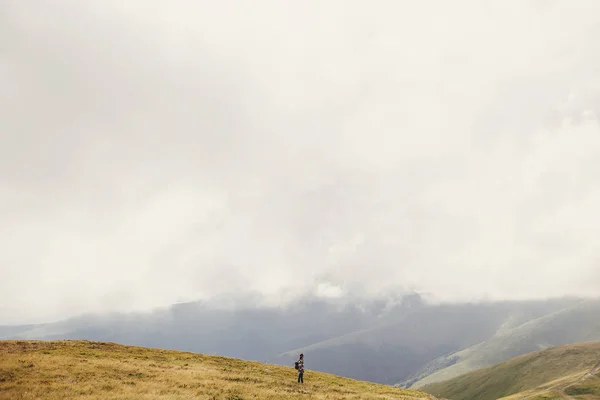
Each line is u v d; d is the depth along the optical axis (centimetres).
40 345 4969
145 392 2705
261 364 6022
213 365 5016
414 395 4544
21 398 2292
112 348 5625
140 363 4294
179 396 2631
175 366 4397
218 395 2845
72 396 2411
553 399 17438
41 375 2972
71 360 3834
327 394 3559
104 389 2686
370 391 4359
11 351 4119
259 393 3098
